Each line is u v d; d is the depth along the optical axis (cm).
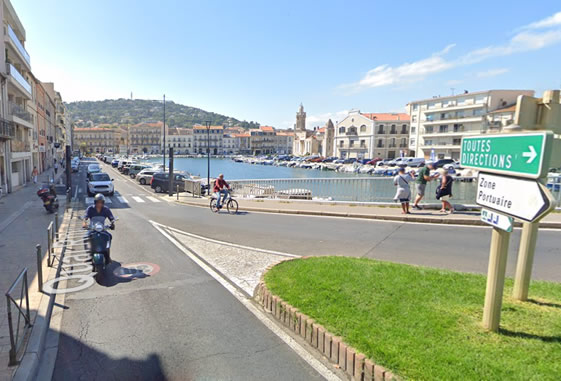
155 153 15288
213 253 829
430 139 6669
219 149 15925
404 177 1246
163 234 1055
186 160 12269
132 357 396
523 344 347
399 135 7775
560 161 391
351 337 375
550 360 319
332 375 356
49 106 5144
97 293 582
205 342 425
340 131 8650
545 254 759
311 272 588
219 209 1572
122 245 913
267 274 589
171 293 581
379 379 320
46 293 566
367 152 8000
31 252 826
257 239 975
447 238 943
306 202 1667
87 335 445
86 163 7269
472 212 1254
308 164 7831
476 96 5838
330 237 983
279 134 16900
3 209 1576
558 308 433
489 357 325
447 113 6334
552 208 274
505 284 538
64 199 2041
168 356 396
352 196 1591
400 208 1381
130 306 531
